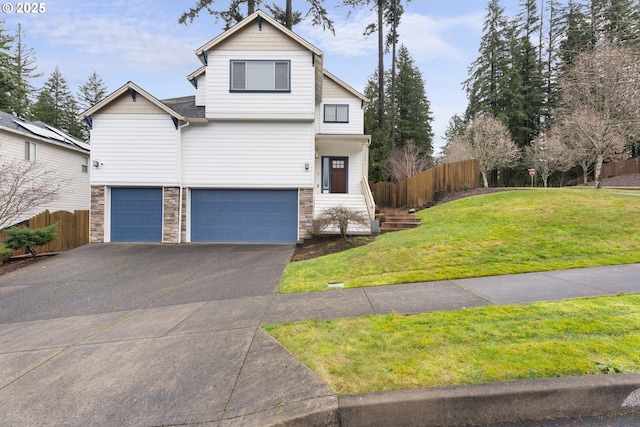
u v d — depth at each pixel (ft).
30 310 18.48
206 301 18.31
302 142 39.78
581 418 7.75
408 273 20.13
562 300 13.93
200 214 40.19
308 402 8.13
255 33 38.99
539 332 10.76
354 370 9.31
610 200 33.58
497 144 82.99
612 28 84.28
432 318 12.72
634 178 70.13
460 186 49.93
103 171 38.55
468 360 9.31
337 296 17.06
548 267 19.47
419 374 8.80
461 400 7.85
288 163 39.81
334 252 29.27
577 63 57.67
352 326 12.58
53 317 17.28
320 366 9.70
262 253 32.32
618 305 12.87
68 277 25.34
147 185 38.86
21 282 24.27
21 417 8.55
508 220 29.99
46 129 61.36
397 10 77.20
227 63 38.96
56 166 57.11
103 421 8.20
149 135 38.68
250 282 21.57
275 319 14.32
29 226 34.96
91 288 22.38
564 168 78.84
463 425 7.77
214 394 8.97
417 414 7.81
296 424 7.74
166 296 19.99
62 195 58.18
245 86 39.17
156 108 38.70
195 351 11.68
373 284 18.76
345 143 50.96
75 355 12.09
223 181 39.70
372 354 10.14
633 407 7.86
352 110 55.01
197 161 39.63
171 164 38.83
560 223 27.32
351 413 7.83
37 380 10.40
